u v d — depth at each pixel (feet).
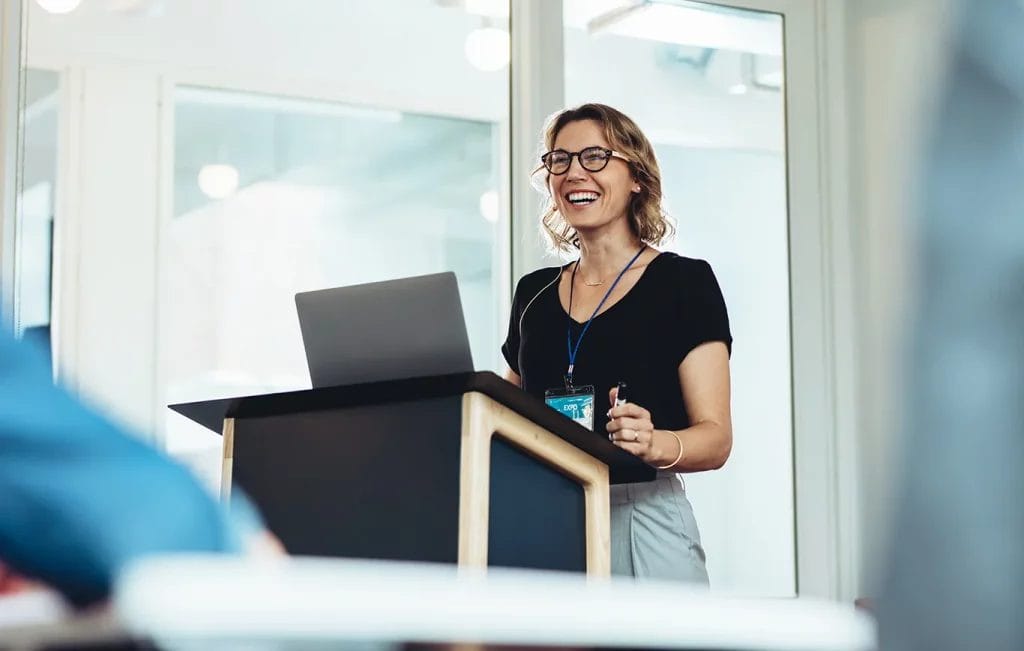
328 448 5.30
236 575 1.41
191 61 13.44
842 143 12.98
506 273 12.53
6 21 10.50
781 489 12.45
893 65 12.60
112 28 13.28
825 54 13.03
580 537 5.36
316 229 13.44
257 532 1.82
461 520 4.78
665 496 7.01
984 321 1.41
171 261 13.46
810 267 12.73
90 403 1.78
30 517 1.61
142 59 13.35
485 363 12.54
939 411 1.41
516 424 5.04
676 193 12.29
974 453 1.38
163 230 13.41
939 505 1.39
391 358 5.54
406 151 13.07
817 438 12.57
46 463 1.65
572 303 7.66
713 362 7.14
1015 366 1.38
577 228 7.72
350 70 13.30
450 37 12.77
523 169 11.83
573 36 12.07
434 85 12.94
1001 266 1.41
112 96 13.26
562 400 7.23
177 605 1.37
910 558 1.40
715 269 12.37
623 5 12.29
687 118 12.41
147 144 13.38
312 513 5.29
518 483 5.13
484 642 1.46
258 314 13.66
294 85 13.47
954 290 1.43
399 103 13.12
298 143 13.50
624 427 6.27
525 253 11.75
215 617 1.36
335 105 13.41
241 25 13.51
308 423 5.40
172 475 1.73
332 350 5.68
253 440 5.60
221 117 13.53
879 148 12.73
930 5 1.56
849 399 12.73
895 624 1.40
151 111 13.37
